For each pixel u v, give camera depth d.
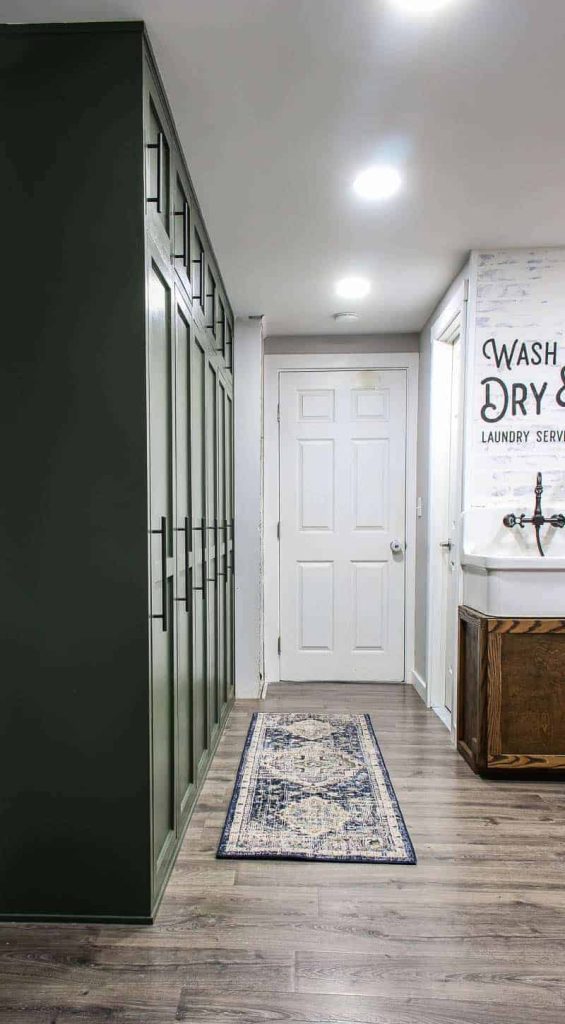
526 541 2.62
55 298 1.47
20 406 1.49
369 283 3.00
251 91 1.61
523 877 1.75
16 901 1.53
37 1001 1.29
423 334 3.71
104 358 1.47
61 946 1.45
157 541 1.59
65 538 1.49
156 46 1.47
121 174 1.45
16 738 1.51
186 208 2.00
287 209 2.25
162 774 1.66
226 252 2.62
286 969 1.38
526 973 1.38
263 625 3.84
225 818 2.08
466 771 2.49
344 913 1.58
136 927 1.52
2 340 1.48
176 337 1.85
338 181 2.06
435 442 3.38
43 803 1.52
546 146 1.85
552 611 2.38
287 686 3.84
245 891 1.67
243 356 3.49
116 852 1.52
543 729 2.40
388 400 3.89
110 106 1.45
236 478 3.50
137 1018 1.25
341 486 3.92
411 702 3.47
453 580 3.21
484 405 2.61
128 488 1.48
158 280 1.63
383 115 1.70
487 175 2.02
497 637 2.39
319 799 2.23
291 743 2.79
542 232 2.45
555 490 2.60
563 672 2.39
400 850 1.88
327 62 1.51
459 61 1.50
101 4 1.34
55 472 1.49
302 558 3.94
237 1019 1.25
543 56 1.48
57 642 1.50
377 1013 1.26
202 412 2.38
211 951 1.44
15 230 1.47
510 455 2.61
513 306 2.60
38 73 1.45
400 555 3.90
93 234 1.46
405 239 2.51
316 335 3.91
